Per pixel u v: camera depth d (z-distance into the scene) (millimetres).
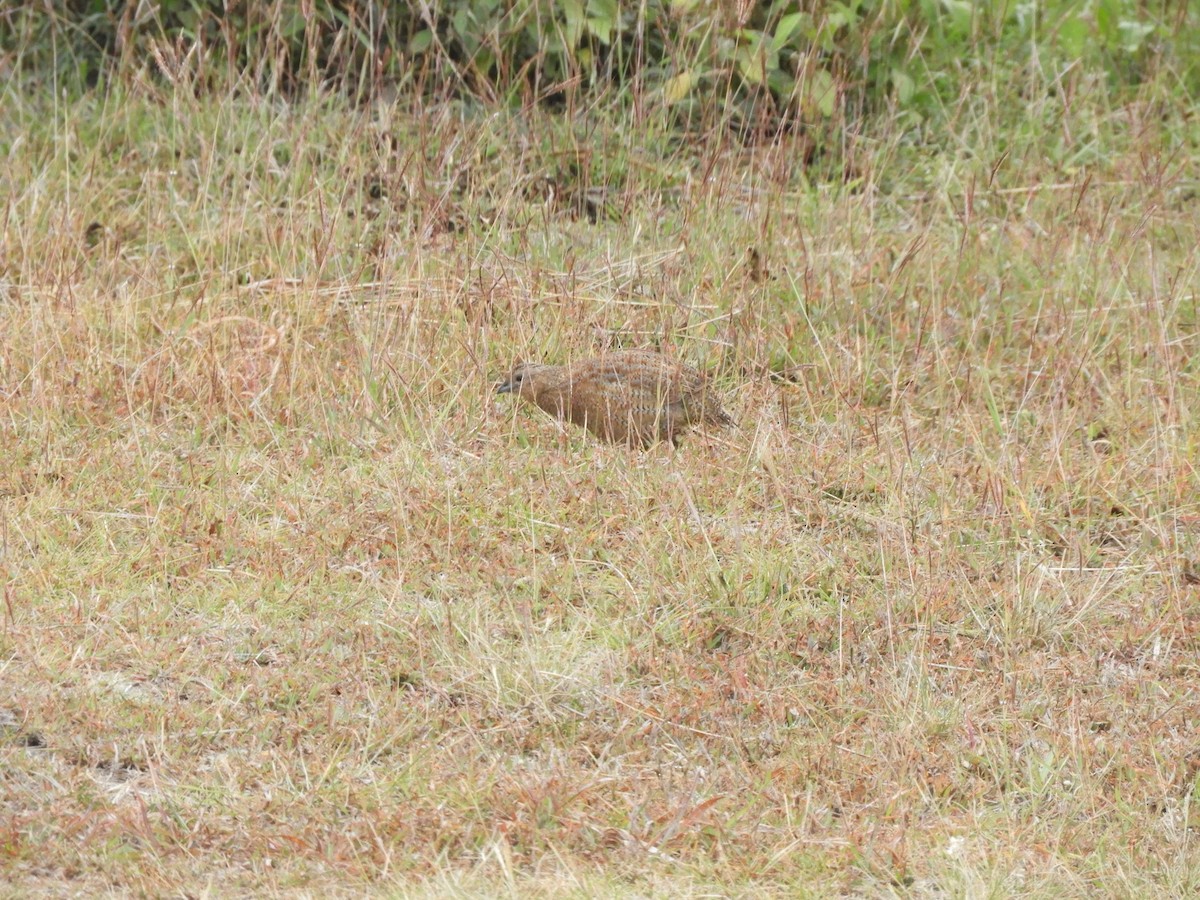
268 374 12102
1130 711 9188
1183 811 8383
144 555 9953
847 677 9312
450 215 14133
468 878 7461
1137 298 13773
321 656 9156
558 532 10539
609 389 11539
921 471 11359
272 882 7379
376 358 12125
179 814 7848
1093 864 7965
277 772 8172
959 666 9500
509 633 9516
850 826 8086
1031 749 8820
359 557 10188
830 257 13820
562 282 13062
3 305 12820
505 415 11969
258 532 10352
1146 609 10102
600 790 8203
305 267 13359
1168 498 11305
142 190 14500
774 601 9992
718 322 12961
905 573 10281
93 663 8945
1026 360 13133
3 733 8336
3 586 9469
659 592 9914
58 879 7352
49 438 11227
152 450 11195
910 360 13039
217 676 8914
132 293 12852
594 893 7395
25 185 14398
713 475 11266
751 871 7691
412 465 11062
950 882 7688
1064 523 11070
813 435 11906
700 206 14086
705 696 8961
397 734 8531
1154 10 18234
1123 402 12586
